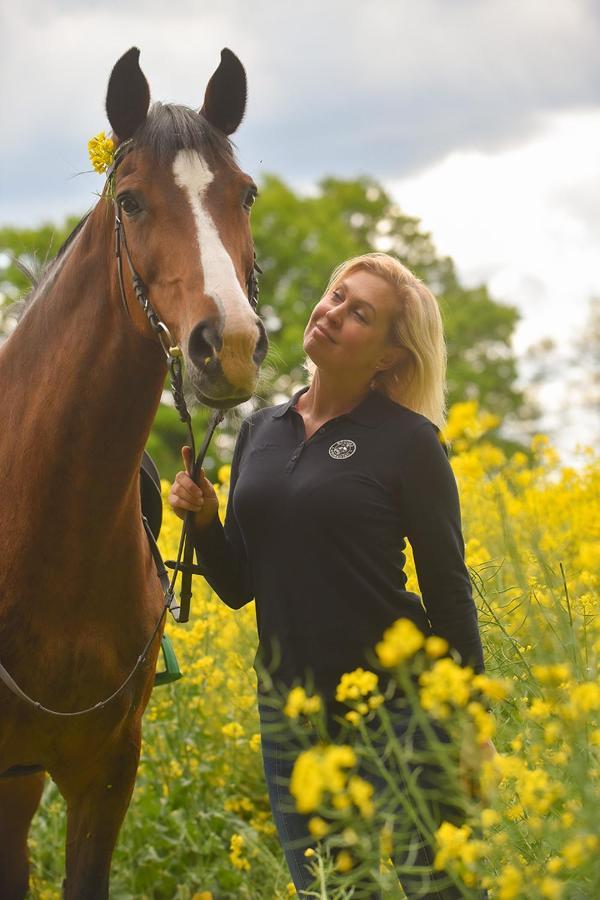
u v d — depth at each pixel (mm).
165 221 3053
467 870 2486
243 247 3105
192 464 3428
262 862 4512
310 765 2203
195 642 4836
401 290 3459
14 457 3469
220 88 3398
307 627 3279
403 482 3234
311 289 28031
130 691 3623
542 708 2484
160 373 3348
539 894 2219
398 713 3164
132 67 3211
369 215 36500
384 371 3537
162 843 4699
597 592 3645
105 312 3320
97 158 3229
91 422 3328
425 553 3248
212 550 3576
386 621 3260
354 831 2521
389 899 2676
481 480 5750
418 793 2475
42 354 3492
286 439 3434
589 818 2182
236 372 2830
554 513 5566
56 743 3537
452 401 30094
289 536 3291
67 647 3424
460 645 3260
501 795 2619
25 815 4199
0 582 3402
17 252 27469
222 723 5102
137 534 3572
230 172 3131
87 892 3730
